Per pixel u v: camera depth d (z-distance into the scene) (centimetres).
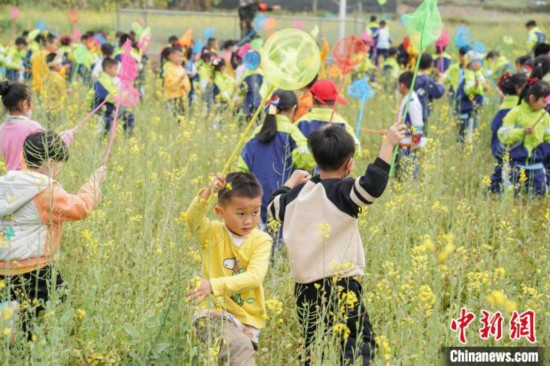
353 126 1055
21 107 547
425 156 739
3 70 1258
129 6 2708
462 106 1044
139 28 1174
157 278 446
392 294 459
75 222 525
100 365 395
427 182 657
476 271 525
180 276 389
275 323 426
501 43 2200
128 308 434
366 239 561
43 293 428
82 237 495
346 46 689
